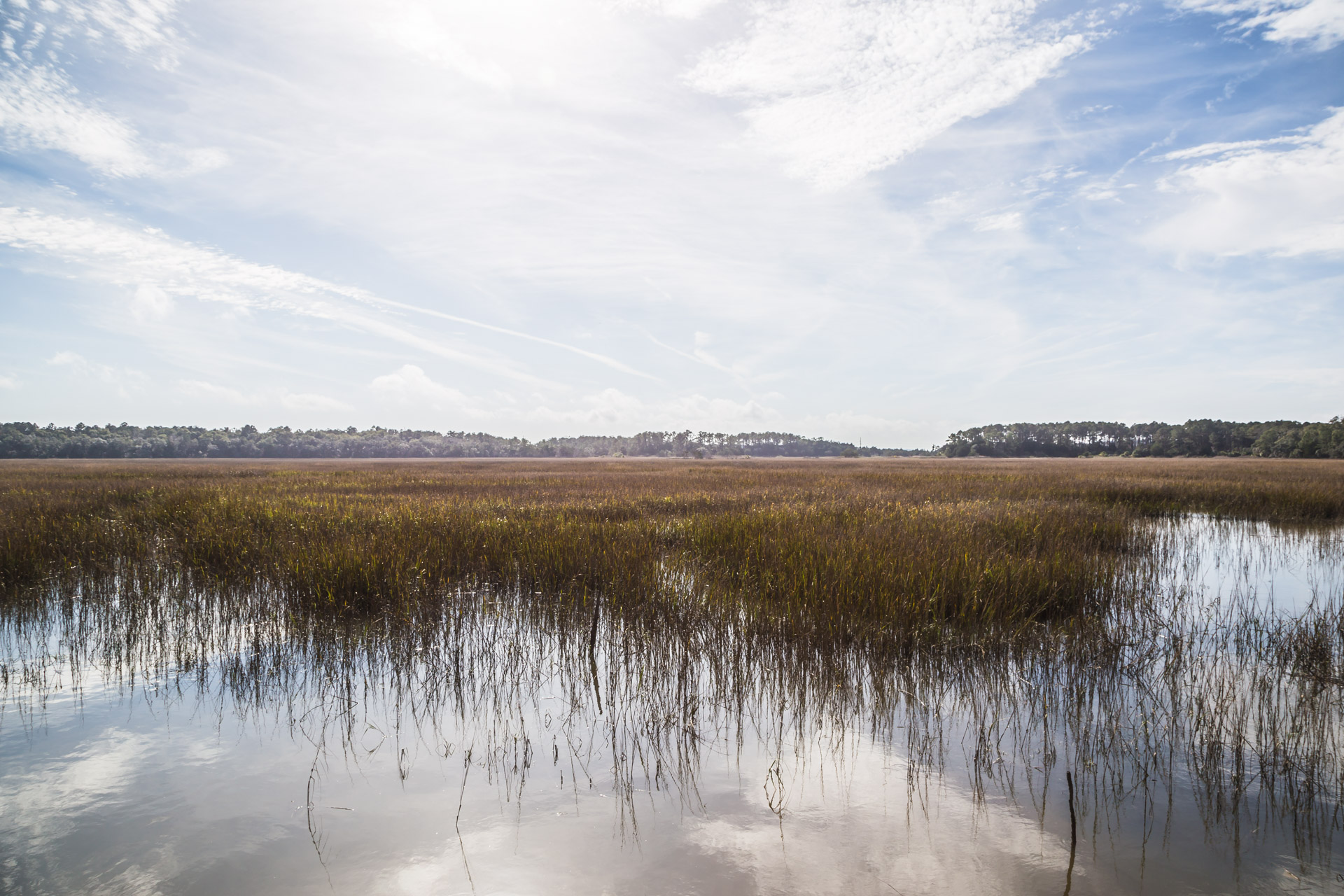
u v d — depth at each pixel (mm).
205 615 5809
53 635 5348
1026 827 2605
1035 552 7340
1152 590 6691
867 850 2457
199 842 2516
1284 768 3016
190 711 3811
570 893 2221
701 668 4531
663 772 3082
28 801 2816
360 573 6066
